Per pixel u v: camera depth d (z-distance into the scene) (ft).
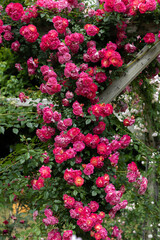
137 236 11.74
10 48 7.77
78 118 7.23
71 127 7.27
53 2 7.14
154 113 10.88
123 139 7.74
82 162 7.38
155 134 10.94
